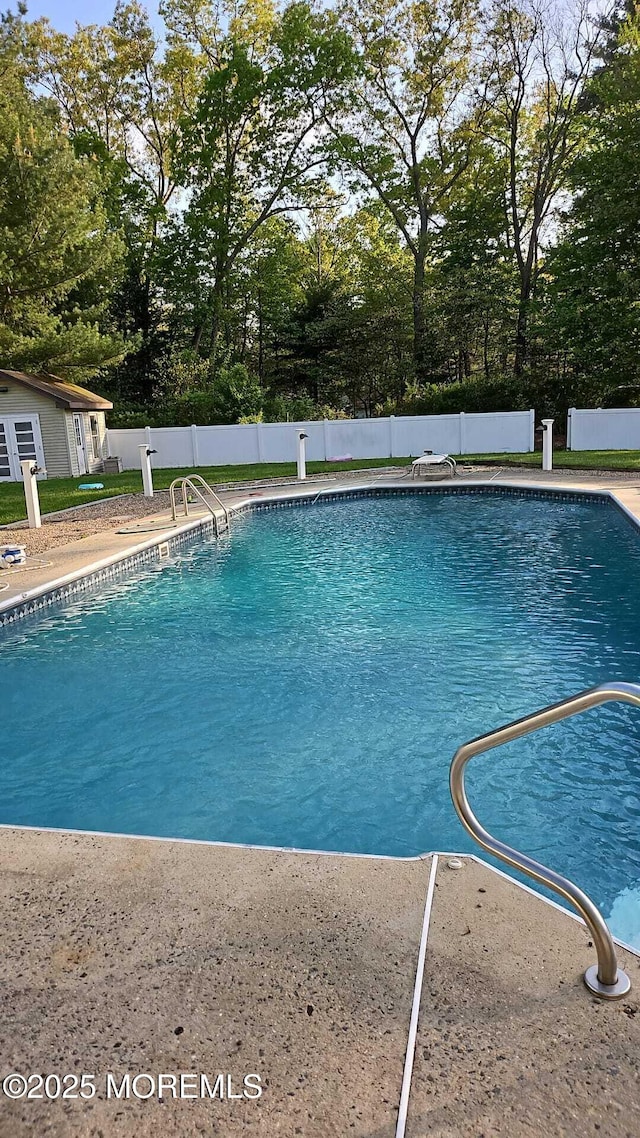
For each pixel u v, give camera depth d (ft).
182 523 41.93
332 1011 6.84
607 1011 6.67
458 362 112.98
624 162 73.31
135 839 10.26
